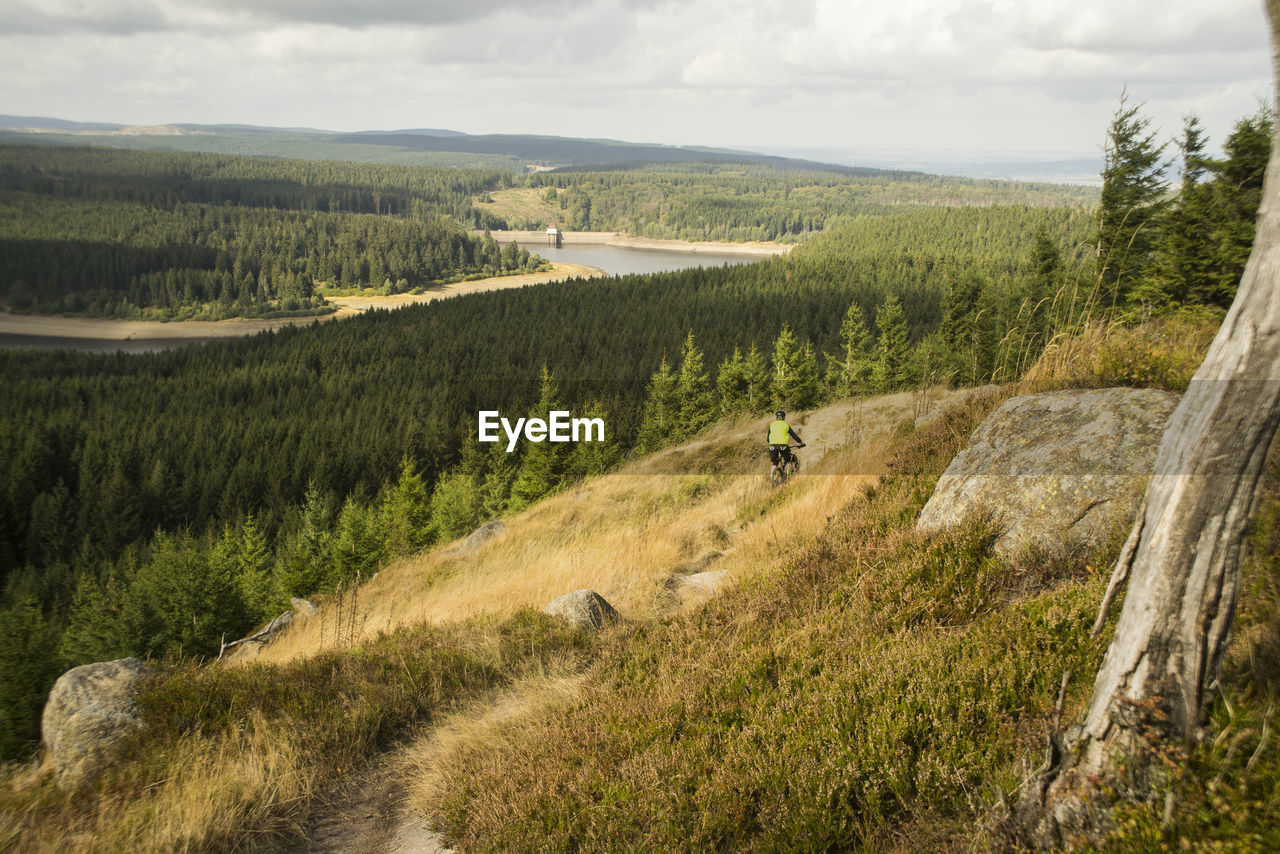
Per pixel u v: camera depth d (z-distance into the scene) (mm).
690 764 3760
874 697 3646
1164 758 2398
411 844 4113
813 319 142500
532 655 6414
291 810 4438
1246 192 20359
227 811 4176
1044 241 35875
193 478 90812
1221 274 19672
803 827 3047
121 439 101312
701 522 10555
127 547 74875
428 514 41031
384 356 149000
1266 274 2314
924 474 6637
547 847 3535
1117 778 2467
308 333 167375
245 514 80625
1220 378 2393
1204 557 2381
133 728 5004
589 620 6988
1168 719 2438
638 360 128250
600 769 4016
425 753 5094
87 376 144125
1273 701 2576
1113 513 4359
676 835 3260
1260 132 20188
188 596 32750
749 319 150125
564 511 14219
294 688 5703
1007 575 4582
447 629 7285
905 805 3000
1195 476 2400
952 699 3459
